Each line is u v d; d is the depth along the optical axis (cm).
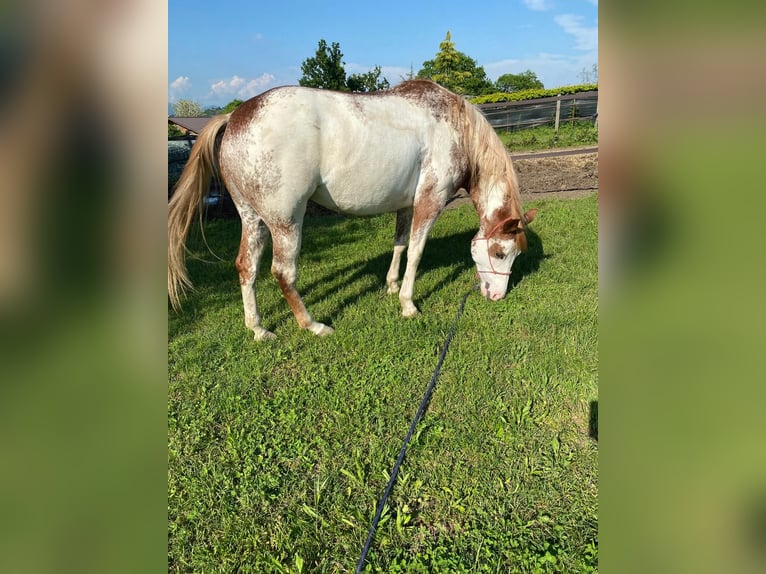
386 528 217
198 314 438
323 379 328
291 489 241
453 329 387
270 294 473
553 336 373
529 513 221
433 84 389
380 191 365
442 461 253
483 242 420
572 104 1672
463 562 197
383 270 534
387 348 363
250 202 344
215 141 339
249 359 355
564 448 259
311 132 324
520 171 1038
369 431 278
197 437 274
